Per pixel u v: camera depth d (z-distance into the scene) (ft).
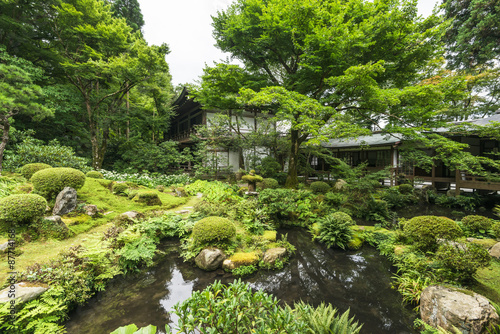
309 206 29.76
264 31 34.76
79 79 43.19
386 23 28.30
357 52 30.01
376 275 16.55
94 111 45.70
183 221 22.91
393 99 24.76
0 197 18.33
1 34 37.40
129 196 28.09
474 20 51.60
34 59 41.11
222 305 8.70
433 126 29.30
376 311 12.41
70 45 42.70
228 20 37.70
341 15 26.96
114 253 16.14
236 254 17.70
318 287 14.99
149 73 44.50
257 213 24.59
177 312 8.84
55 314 10.74
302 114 29.94
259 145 53.52
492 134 27.25
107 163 55.83
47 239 16.08
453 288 11.13
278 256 17.95
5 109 22.98
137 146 53.47
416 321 11.03
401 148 34.30
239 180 46.83
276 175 49.60
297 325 7.85
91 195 25.39
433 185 44.68
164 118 61.11
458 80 24.38
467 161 27.02
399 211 34.27
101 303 12.73
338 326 8.45
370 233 22.90
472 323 8.96
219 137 50.21
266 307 9.14
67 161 30.32
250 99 30.89
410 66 33.01
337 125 28.76
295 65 40.75
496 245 17.13
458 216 31.45
